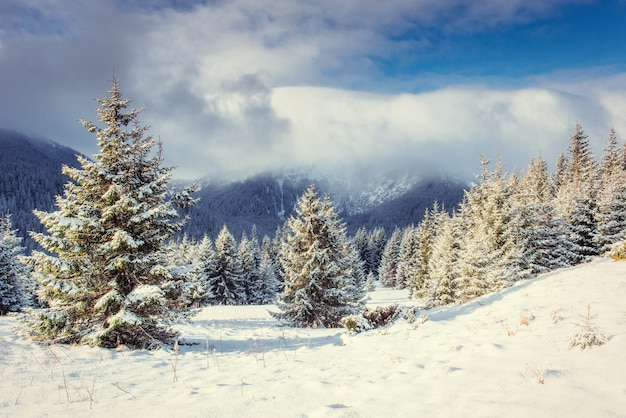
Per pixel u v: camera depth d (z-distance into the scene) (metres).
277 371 7.68
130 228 11.45
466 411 4.61
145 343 10.79
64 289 9.99
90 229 10.84
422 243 52.16
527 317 8.95
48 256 9.98
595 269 12.97
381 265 92.75
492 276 21.42
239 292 55.31
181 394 6.19
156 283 11.59
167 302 11.57
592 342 6.26
